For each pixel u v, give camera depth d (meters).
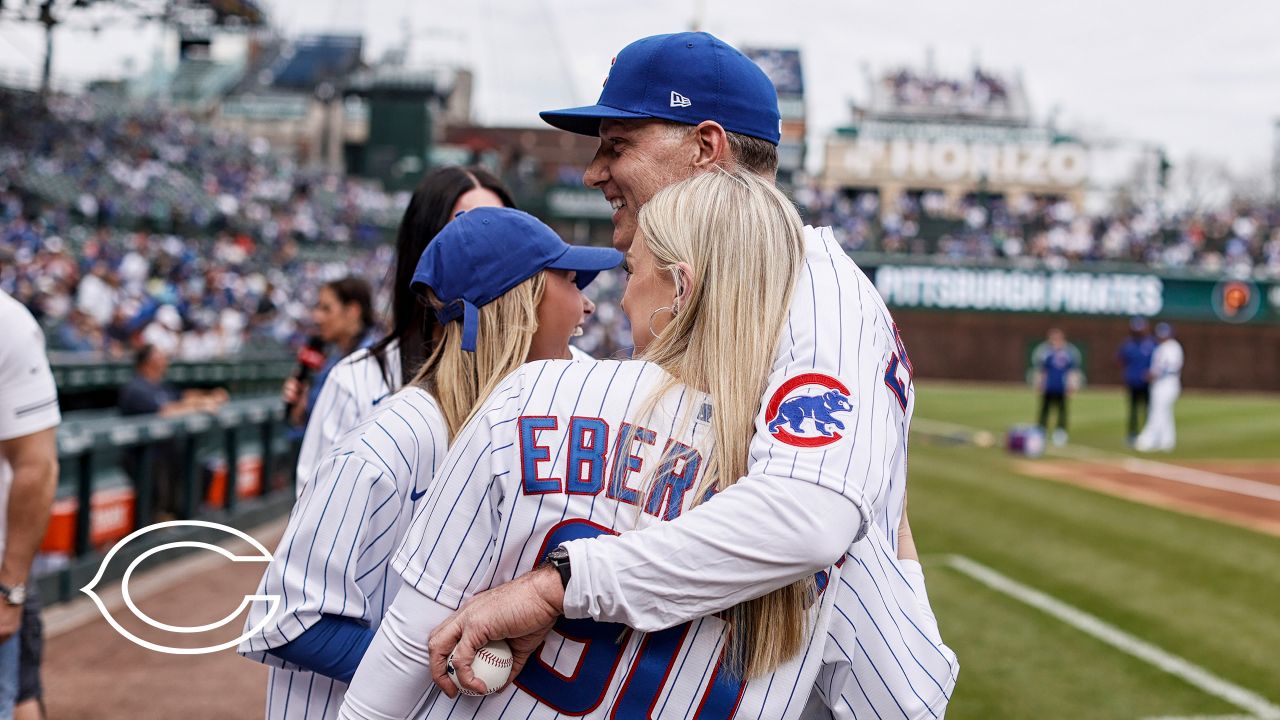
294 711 1.76
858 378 1.29
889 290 31.81
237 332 16.70
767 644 1.27
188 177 30.97
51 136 28.55
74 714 4.06
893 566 1.43
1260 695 4.59
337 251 32.28
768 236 1.38
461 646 1.25
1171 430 15.82
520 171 40.06
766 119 1.77
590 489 1.30
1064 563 7.33
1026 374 31.67
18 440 2.41
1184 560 7.49
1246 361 31.41
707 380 1.34
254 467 8.12
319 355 5.28
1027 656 5.14
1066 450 15.23
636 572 1.21
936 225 37.03
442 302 1.75
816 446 1.23
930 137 52.25
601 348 23.47
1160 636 5.52
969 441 15.95
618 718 1.29
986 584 6.66
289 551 1.64
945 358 31.78
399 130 40.22
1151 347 16.28
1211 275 31.33
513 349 1.71
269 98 45.41
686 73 1.72
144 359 6.92
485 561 1.33
